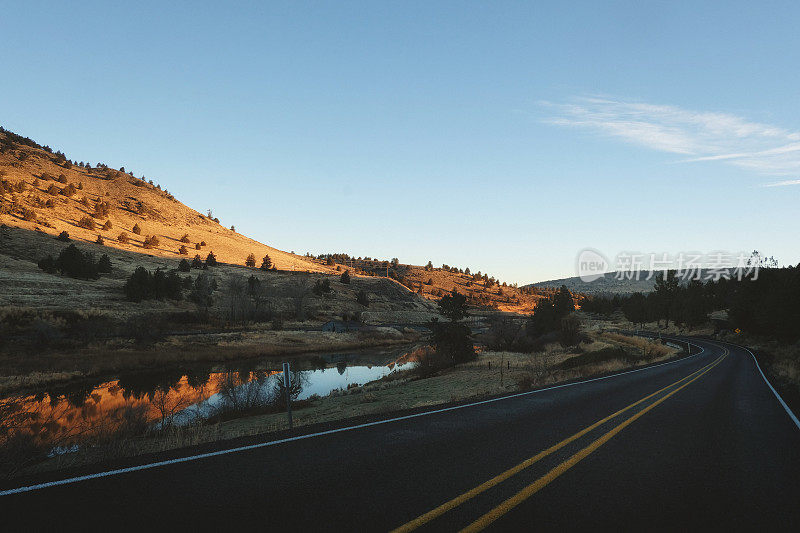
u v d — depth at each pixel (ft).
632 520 12.84
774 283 205.26
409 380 111.75
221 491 14.51
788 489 16.34
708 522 12.97
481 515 12.80
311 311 350.43
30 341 143.43
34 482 15.24
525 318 455.63
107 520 12.07
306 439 22.24
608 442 22.48
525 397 40.04
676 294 384.88
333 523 12.07
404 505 13.48
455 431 24.45
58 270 302.66
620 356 105.60
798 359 107.86
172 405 82.99
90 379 117.29
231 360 169.27
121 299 261.85
